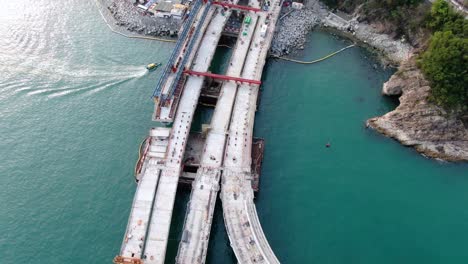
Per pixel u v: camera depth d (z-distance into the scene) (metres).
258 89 150.25
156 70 162.00
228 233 111.06
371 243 118.38
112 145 138.00
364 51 174.38
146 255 106.25
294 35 178.12
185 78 150.00
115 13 183.62
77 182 127.75
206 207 116.62
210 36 168.00
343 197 128.38
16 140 137.38
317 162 136.88
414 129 139.88
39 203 122.31
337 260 114.50
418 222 123.38
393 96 155.62
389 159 138.62
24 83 154.25
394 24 172.38
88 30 177.12
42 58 163.38
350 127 147.12
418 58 149.12
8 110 145.75
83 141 138.50
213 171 124.75
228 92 147.00
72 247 113.62
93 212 121.06
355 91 158.75
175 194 118.75
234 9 180.12
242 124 137.25
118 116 146.50
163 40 174.75
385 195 129.38
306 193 128.88
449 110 136.88
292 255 115.00
